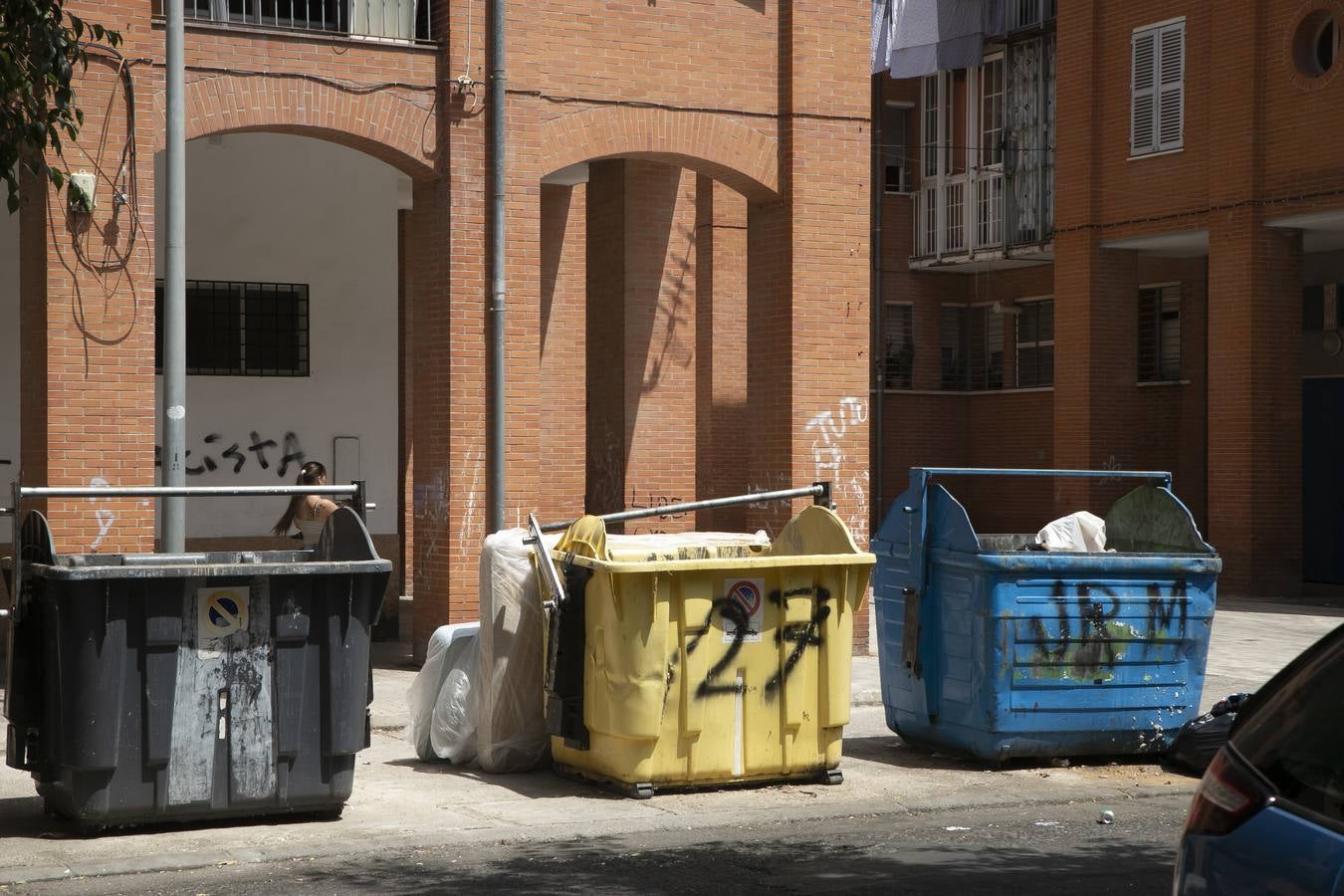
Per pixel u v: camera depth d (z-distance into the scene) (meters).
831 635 9.00
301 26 13.12
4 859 7.08
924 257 28.77
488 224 13.29
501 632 9.30
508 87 13.27
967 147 27.92
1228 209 21.50
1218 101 21.66
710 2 14.05
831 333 14.46
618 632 8.55
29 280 11.82
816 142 14.38
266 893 6.62
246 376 15.44
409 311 18.67
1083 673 9.45
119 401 11.72
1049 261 27.66
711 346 20.06
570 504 17.23
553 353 17.16
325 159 15.78
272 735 7.68
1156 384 25.92
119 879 6.86
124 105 11.70
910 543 9.92
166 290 11.42
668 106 13.87
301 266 15.70
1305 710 3.98
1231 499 21.44
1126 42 23.20
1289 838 3.76
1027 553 9.45
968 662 9.50
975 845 7.65
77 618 7.22
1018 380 28.94
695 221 18.44
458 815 8.20
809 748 8.98
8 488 14.15
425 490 13.55
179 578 7.43
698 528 20.23
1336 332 23.42
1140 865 7.25
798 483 14.31
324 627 7.79
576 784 9.09
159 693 7.43
